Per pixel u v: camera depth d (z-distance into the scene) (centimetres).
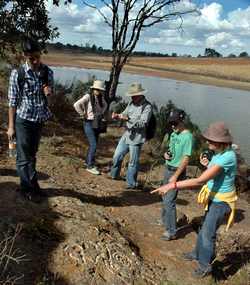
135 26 1457
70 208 655
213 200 550
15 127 620
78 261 530
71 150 1051
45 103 628
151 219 723
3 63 1502
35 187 666
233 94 3847
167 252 629
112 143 1237
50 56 8550
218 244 673
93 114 895
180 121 624
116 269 540
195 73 6500
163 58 11000
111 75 1499
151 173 1015
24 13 1241
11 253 513
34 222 578
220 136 526
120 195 807
